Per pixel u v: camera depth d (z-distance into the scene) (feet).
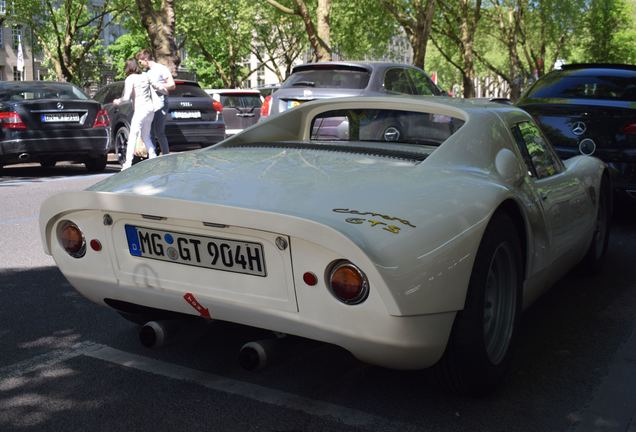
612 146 23.91
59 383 10.50
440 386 10.03
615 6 168.76
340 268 8.39
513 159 11.32
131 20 133.28
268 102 36.50
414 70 40.09
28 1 120.98
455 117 12.06
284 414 9.57
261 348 9.14
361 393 10.29
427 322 8.65
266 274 8.96
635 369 11.76
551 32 165.48
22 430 9.03
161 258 9.77
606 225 18.07
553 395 10.56
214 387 10.41
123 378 10.71
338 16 142.10
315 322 8.71
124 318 12.96
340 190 9.48
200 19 146.00
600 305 15.61
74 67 123.75
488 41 194.90
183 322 10.50
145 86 38.47
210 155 11.85
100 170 42.78
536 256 11.63
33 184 34.68
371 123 12.93
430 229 8.82
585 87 25.79
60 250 10.80
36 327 13.06
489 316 10.22
